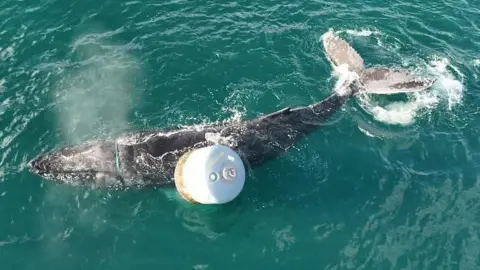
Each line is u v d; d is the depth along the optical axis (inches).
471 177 610.9
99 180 569.0
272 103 681.6
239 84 701.3
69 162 577.0
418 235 550.9
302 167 609.9
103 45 743.1
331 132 650.2
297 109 657.6
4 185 563.8
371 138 648.4
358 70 720.3
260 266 516.1
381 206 577.3
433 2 874.8
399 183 601.6
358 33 800.9
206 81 701.3
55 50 730.2
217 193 512.7
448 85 727.7
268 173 600.7
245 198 575.2
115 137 612.1
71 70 701.9
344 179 602.2
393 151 636.1
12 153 595.8
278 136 626.2
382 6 858.8
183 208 558.6
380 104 691.4
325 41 770.2
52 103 656.4
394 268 521.0
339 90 697.0
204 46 749.3
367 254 531.5
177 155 580.1
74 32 759.7
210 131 608.4
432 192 593.3
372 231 552.7
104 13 792.9
